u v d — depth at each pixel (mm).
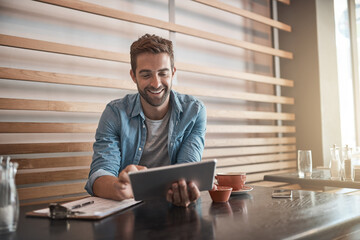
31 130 1913
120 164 1589
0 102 1801
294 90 3730
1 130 1813
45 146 1968
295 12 3730
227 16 3303
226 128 2967
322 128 3531
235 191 1156
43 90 2084
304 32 3662
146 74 1394
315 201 1030
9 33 1959
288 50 3777
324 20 3666
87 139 2287
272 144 3500
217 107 3125
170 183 973
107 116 1535
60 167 2088
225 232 721
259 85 3541
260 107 3520
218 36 2916
